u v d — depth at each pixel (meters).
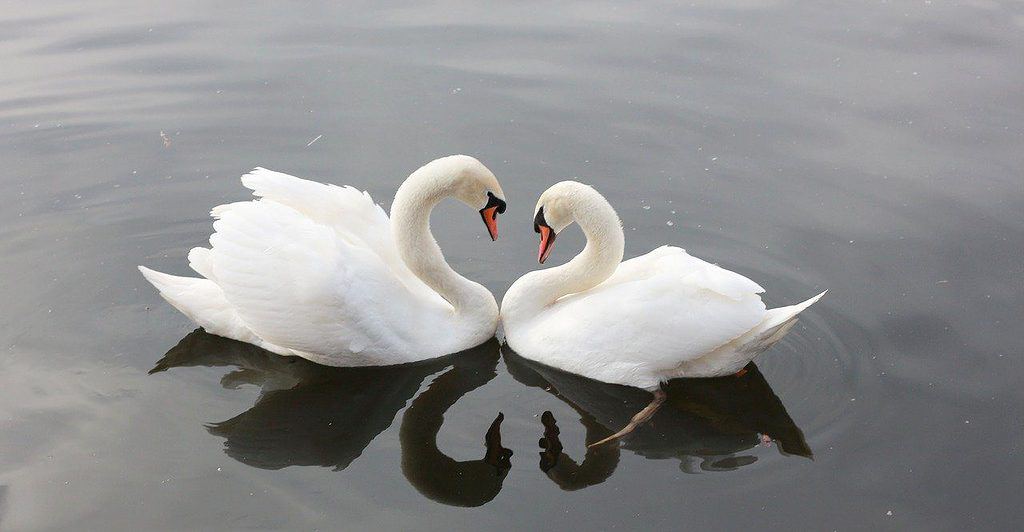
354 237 11.00
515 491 8.96
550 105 15.39
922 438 9.38
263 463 9.30
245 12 18.48
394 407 10.23
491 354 11.16
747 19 18.12
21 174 13.84
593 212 10.64
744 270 12.02
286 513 8.67
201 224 13.02
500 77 16.16
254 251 10.35
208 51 17.00
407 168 13.91
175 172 13.95
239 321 10.90
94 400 10.09
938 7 18.53
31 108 15.30
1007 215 12.73
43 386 10.24
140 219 13.07
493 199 10.90
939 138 14.42
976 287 11.50
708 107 15.31
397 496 8.91
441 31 17.69
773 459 9.23
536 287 11.07
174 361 10.74
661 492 8.88
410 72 16.33
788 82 15.92
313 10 18.59
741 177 13.76
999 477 8.88
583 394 10.35
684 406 10.07
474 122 14.98
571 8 18.61
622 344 10.20
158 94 15.72
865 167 13.86
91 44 17.23
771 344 10.10
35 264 12.15
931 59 16.52
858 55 16.72
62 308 11.45
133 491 8.89
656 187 13.55
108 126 14.91
